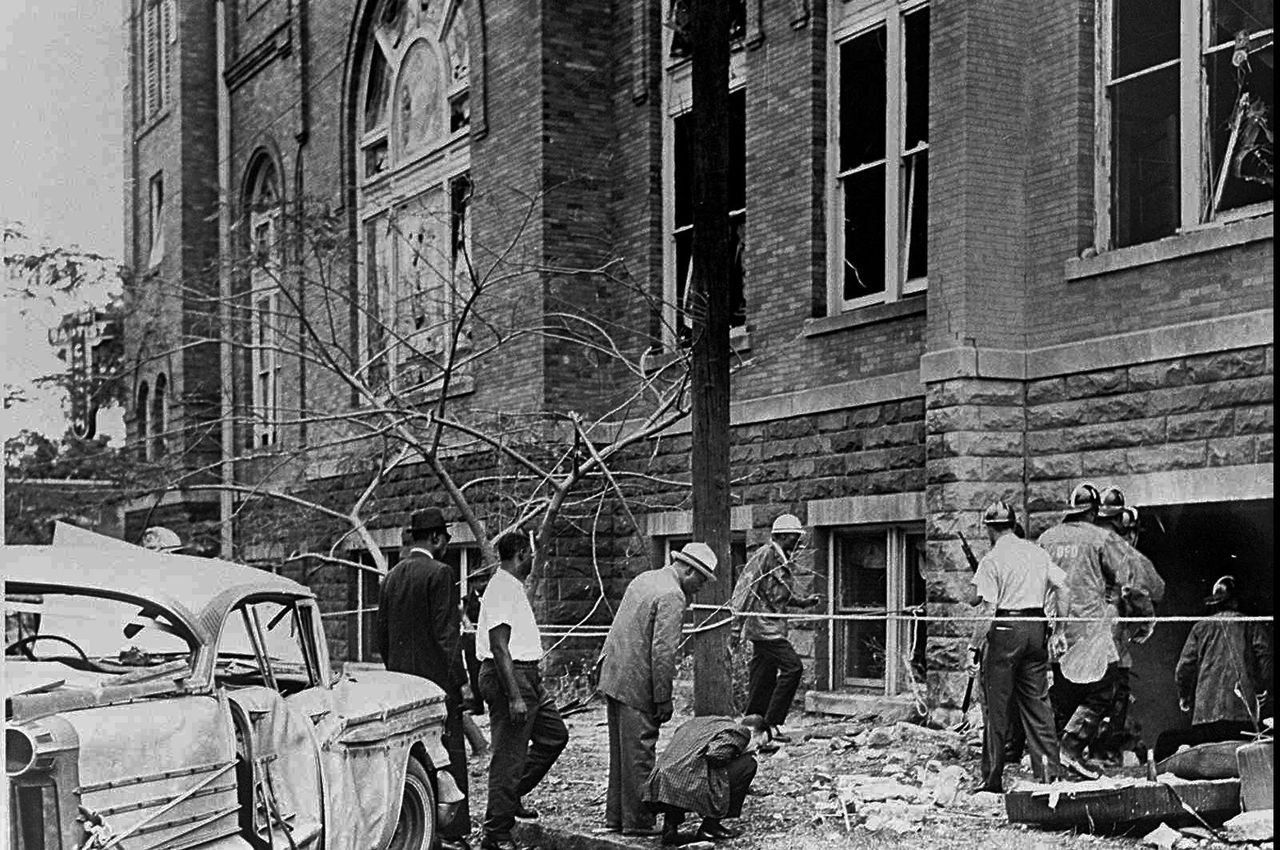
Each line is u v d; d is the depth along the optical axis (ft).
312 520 72.95
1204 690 31.73
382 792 24.85
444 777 27.71
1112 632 32.35
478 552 61.16
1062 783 28.73
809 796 31.89
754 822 29.43
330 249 61.36
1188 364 35.53
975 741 36.40
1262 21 35.09
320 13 76.13
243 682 25.62
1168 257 36.29
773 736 40.16
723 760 27.61
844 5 48.47
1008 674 31.14
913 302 43.96
